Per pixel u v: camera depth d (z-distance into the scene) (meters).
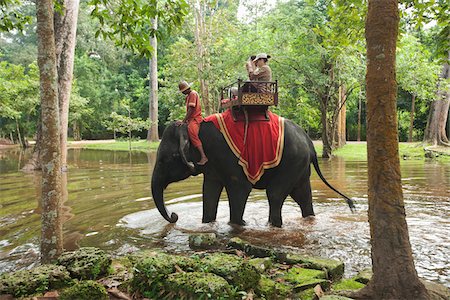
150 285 3.90
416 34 26.59
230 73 22.91
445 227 6.35
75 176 13.21
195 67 25.05
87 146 33.19
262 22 21.81
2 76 27.12
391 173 3.55
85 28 41.00
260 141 6.44
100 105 42.19
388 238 3.55
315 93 20.27
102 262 4.35
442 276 4.39
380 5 3.51
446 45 6.49
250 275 3.90
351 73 18.47
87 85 40.31
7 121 37.47
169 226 6.64
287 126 6.82
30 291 3.76
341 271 4.53
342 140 25.84
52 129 4.60
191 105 6.62
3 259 5.03
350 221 6.86
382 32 3.51
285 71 19.56
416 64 18.83
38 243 5.67
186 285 3.66
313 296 3.86
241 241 5.38
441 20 6.47
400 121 37.03
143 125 28.84
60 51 14.80
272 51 19.72
